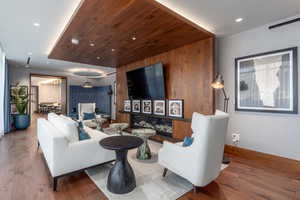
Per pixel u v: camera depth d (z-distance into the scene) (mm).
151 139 4477
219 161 2053
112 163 2740
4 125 5121
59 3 2262
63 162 2057
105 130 5574
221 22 2832
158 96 4383
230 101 3377
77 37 3246
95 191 1958
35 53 4680
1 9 2387
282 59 2723
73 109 7699
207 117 1771
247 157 3109
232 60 3348
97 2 2102
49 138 2172
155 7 2227
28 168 2590
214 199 1837
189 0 2193
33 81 12188
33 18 2676
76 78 8414
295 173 2512
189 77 3648
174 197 1854
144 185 2088
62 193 1918
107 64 5734
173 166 2121
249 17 2658
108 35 3160
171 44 3678
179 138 3811
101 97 8938
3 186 2062
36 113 11695
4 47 4152
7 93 5371
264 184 2178
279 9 2414
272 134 2834
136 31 2975
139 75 4906
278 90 2768
